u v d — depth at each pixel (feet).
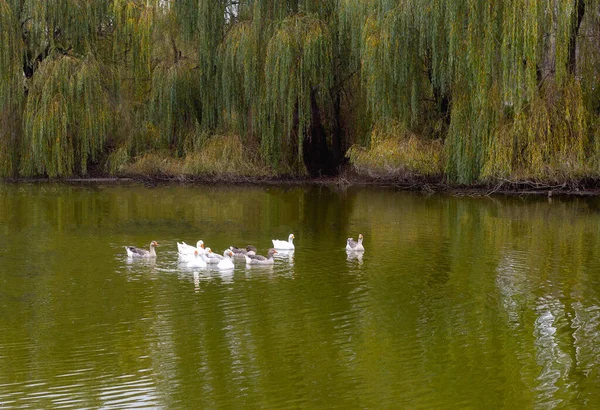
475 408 39.11
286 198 130.00
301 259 74.95
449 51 114.93
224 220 102.47
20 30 150.51
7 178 158.92
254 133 155.94
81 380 42.14
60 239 85.51
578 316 54.54
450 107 128.88
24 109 151.74
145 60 159.22
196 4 152.05
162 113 155.53
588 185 127.54
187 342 48.47
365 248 80.48
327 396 40.45
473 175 122.01
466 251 78.18
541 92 114.32
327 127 165.17
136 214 108.06
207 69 152.76
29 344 47.96
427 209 113.19
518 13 106.42
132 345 47.85
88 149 150.10
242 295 60.03
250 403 39.47
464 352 47.11
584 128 112.37
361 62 137.49
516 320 53.57
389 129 133.39
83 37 155.43
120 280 64.95
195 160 153.17
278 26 144.25
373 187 148.15
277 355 46.34
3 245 81.35
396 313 55.26
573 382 42.50
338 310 55.88
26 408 38.50
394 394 40.78
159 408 38.73
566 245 81.05
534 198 124.16
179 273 67.97
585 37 114.21
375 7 132.36
